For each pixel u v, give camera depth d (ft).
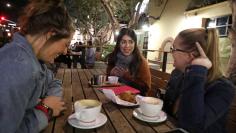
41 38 3.20
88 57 23.61
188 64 4.62
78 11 34.35
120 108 4.84
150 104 4.11
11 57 2.79
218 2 21.89
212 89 4.14
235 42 10.96
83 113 3.62
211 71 4.29
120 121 4.07
